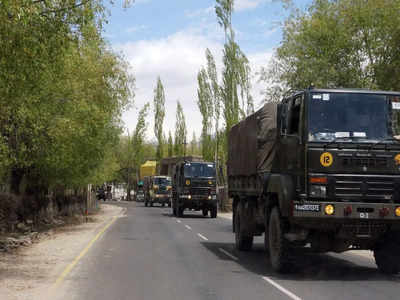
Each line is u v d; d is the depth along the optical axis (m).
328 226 9.95
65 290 9.05
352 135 10.16
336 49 20.27
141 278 10.44
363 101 10.41
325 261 13.09
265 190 11.96
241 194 14.88
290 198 10.10
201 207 35.31
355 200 10.02
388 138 10.22
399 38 19.22
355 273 11.02
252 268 11.84
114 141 29.86
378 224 9.93
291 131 10.86
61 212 32.66
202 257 13.91
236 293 8.78
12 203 21.39
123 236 20.44
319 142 10.05
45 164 21.08
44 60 11.01
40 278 10.32
